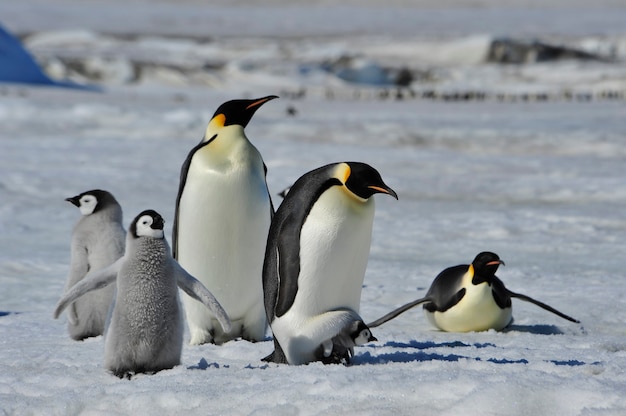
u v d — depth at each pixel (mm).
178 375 9180
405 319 15000
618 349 11953
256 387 8531
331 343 9938
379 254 22422
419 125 61625
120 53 191250
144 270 9266
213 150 12430
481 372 8719
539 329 13922
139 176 37938
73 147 48938
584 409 7359
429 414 7551
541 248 23266
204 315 12695
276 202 31406
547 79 163625
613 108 89875
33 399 8625
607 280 18281
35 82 114625
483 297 13391
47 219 27844
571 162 45719
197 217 12336
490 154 49969
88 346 11648
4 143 49750
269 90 140500
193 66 153625
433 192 35406
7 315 14805
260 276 12688
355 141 55688
